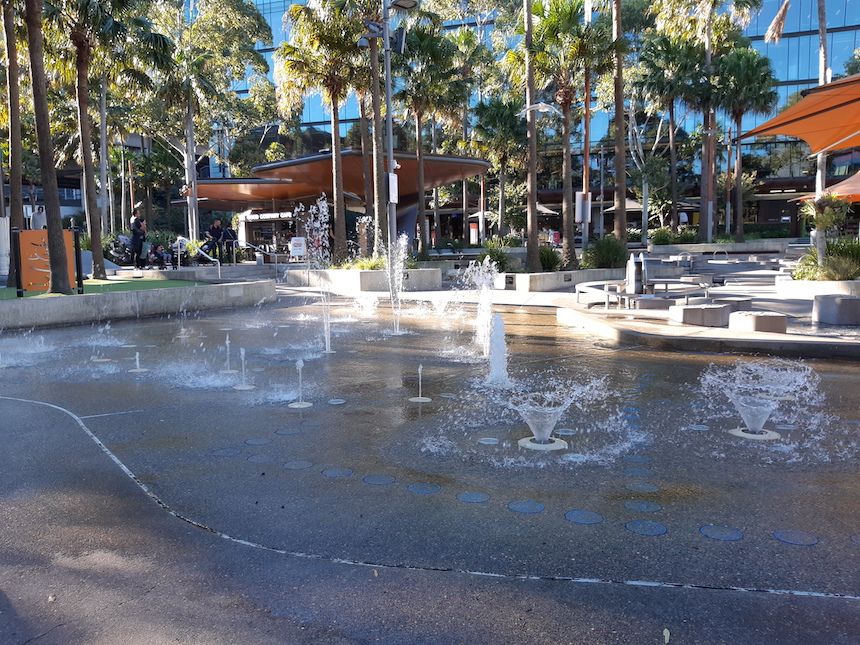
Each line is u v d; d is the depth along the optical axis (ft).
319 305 56.44
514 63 84.28
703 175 132.98
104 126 107.04
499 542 11.33
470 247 129.70
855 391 22.48
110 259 99.60
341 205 81.15
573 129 178.50
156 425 19.11
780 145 172.96
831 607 9.12
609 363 28.19
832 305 36.42
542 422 17.02
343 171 111.04
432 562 10.62
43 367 28.50
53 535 11.77
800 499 13.09
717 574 10.11
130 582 10.07
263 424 19.13
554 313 48.39
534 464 15.43
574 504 12.99
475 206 180.34
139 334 39.06
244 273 85.71
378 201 78.84
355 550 11.08
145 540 11.54
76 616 9.13
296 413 20.36
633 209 147.13
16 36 68.64
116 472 15.12
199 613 9.18
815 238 59.00
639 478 14.42
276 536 11.66
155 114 129.49
